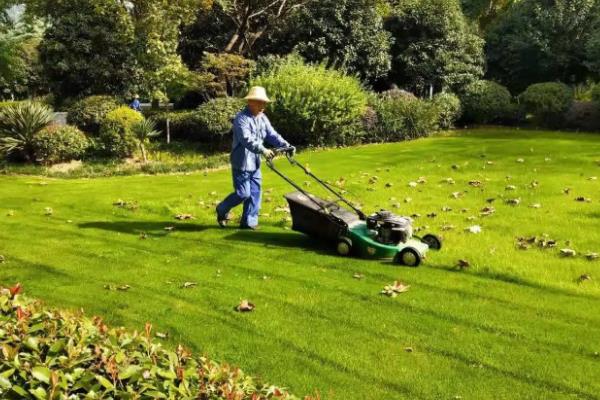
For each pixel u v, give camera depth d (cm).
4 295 289
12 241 771
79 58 1969
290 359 449
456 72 2186
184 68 2036
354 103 1694
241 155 764
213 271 644
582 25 2253
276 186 1077
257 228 808
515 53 2389
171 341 479
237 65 2041
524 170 1162
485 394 401
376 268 643
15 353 233
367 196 975
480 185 1039
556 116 2044
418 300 555
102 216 902
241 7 2347
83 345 252
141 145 1619
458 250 680
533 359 446
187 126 1820
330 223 693
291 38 2253
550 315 520
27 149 1535
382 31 2198
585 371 428
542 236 725
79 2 1945
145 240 766
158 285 604
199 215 877
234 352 460
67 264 674
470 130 2014
